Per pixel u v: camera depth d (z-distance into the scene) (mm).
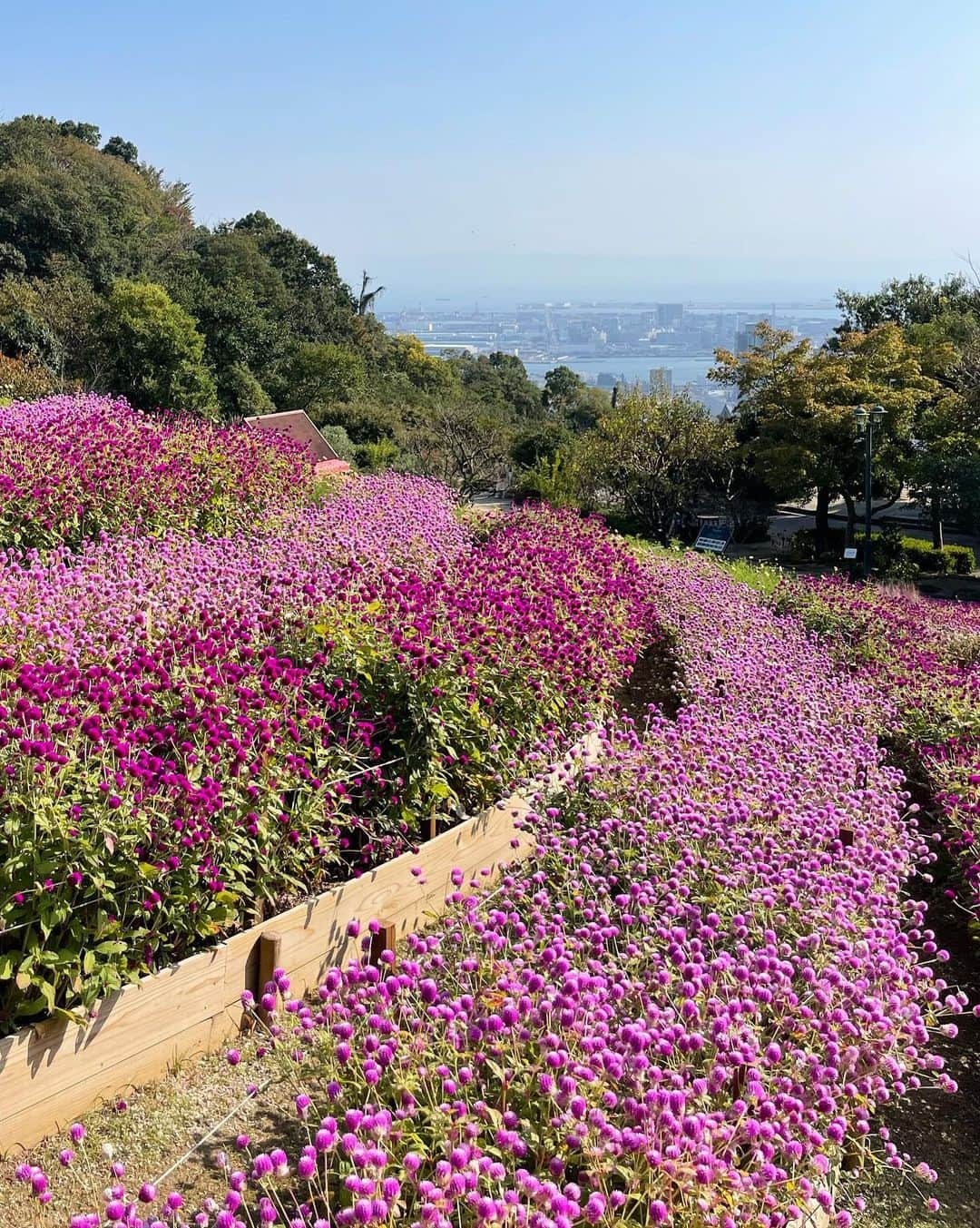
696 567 12320
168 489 8547
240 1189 2383
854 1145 3223
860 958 3504
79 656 4605
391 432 43562
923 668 8797
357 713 4773
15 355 35281
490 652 5305
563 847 4254
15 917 3078
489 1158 2482
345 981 3186
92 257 49438
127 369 37906
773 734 5801
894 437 29703
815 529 31609
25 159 54969
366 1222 2195
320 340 59469
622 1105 2678
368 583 5871
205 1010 3408
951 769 6215
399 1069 2777
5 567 6238
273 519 8945
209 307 45375
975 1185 3414
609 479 31109
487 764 4996
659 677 8539
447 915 3773
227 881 3631
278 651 4930
